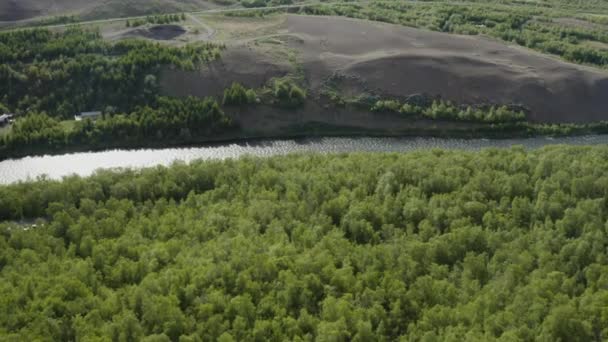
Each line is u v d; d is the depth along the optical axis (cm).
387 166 11769
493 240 9488
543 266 8975
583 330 7631
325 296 8550
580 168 11338
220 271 8819
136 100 16150
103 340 7538
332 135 16050
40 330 7831
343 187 11112
